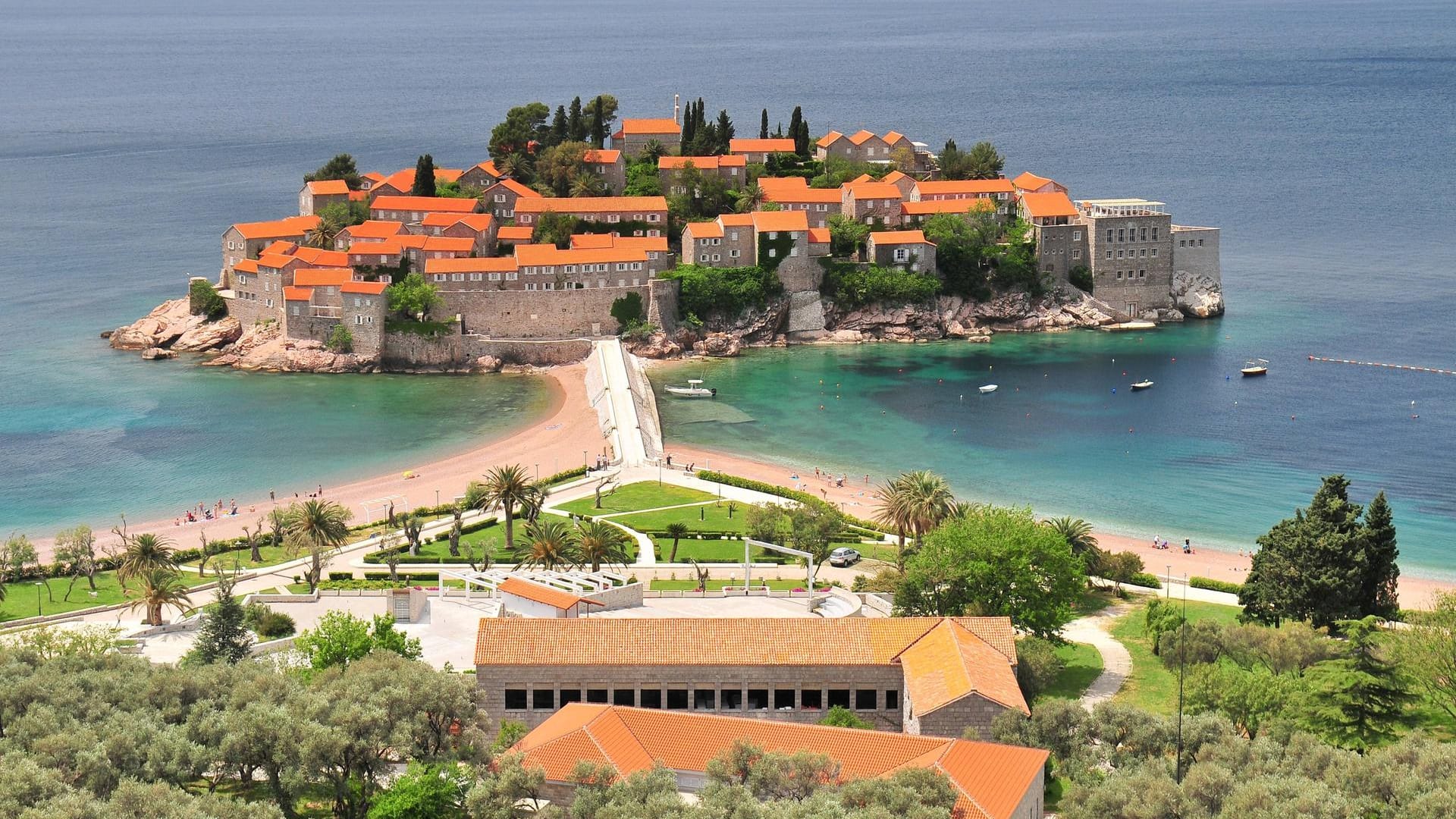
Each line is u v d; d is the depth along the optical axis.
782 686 173.25
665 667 172.25
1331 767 152.12
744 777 147.25
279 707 154.50
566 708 163.38
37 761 144.12
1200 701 173.62
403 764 156.62
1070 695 187.25
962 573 197.75
